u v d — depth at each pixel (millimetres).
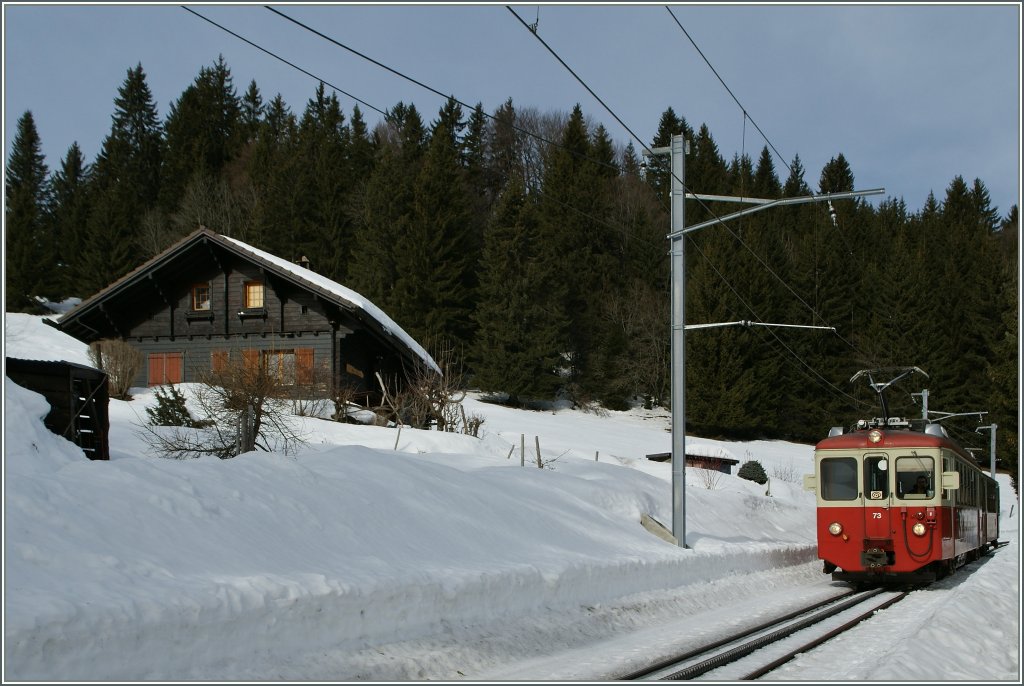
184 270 39531
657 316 69812
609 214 77625
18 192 66688
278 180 77500
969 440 62344
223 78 106438
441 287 65750
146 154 90812
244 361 19281
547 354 62531
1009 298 58938
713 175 86812
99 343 33250
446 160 71938
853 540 18016
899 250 66812
